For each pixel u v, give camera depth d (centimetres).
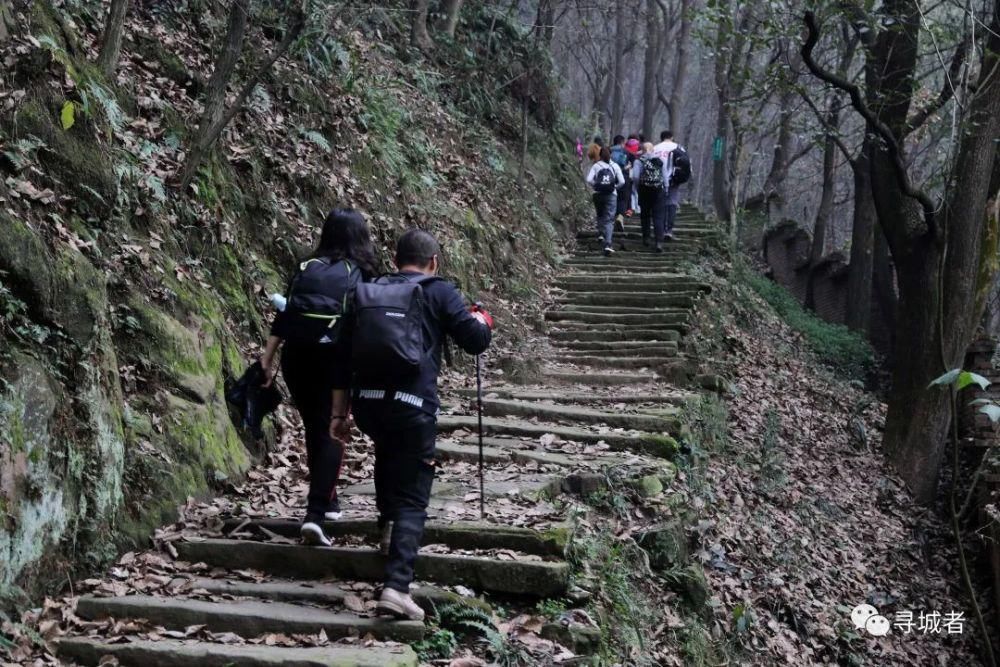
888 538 864
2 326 373
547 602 404
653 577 509
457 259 969
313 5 908
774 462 833
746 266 1762
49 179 458
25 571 358
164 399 479
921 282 1018
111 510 412
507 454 600
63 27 530
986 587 837
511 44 1608
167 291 524
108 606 367
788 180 3156
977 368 1069
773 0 908
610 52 2755
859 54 1523
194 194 610
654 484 578
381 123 982
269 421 576
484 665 360
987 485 865
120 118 560
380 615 361
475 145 1282
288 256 700
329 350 413
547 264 1262
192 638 355
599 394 793
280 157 754
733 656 528
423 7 1398
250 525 442
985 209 1036
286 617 364
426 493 379
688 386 880
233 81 755
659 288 1165
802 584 673
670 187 1442
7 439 354
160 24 722
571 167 1709
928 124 1516
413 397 370
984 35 959
